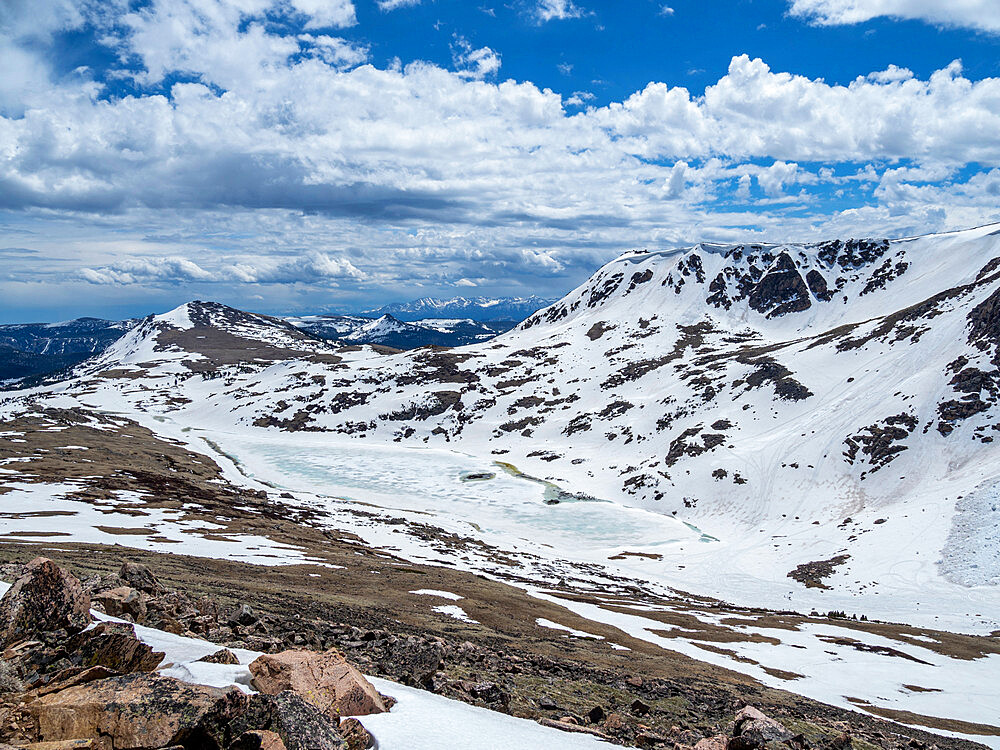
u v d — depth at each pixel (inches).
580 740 498.3
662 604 2674.7
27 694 369.4
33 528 2046.0
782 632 2237.9
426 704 500.4
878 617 2741.1
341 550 2642.7
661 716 842.8
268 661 456.1
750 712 624.4
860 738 928.9
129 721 332.5
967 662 1991.9
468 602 1758.1
